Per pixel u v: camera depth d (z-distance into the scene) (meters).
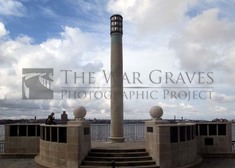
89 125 19.55
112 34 25.11
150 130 18.97
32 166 20.86
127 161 17.89
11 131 24.94
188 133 19.47
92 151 19.34
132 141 25.61
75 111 20.16
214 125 23.83
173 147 18.02
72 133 17.83
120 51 25.00
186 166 18.27
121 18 25.38
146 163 17.67
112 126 24.58
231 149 23.61
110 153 18.73
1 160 23.44
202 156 23.53
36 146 24.83
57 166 18.23
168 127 17.81
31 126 25.02
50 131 19.19
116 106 24.55
